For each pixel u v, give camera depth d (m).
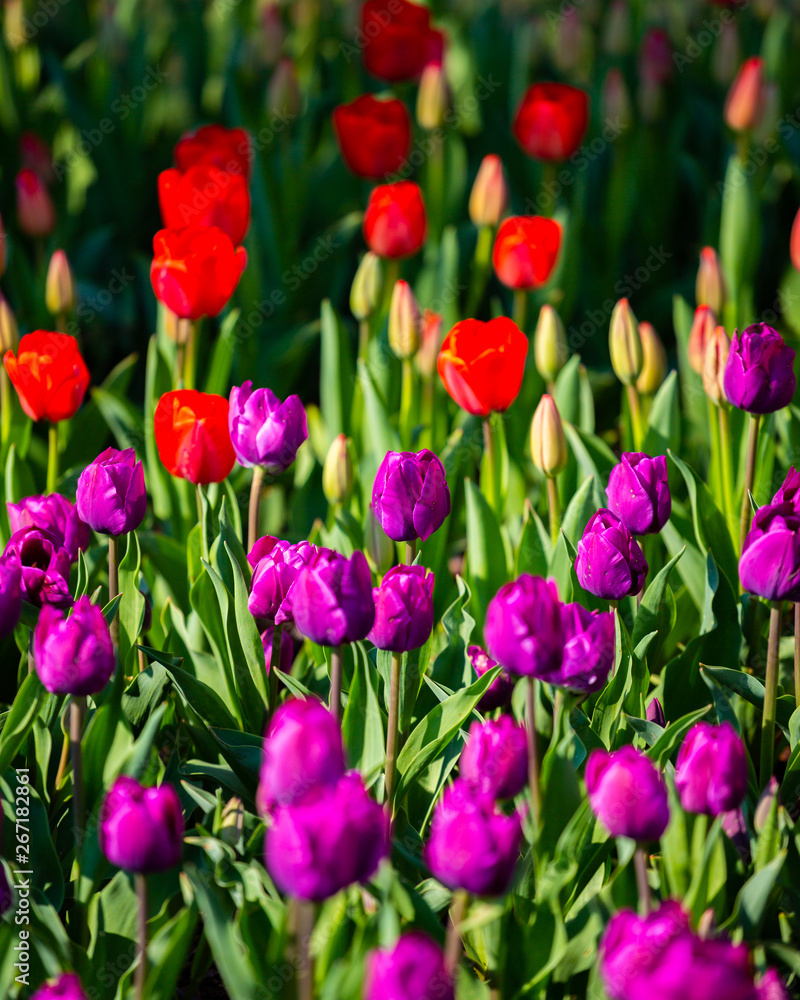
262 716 2.82
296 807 2.52
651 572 3.02
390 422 3.14
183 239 2.95
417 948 2.51
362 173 3.37
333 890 2.52
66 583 2.77
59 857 2.75
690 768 2.64
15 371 2.90
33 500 2.82
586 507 2.92
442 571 3.02
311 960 2.62
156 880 2.69
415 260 4.02
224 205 3.05
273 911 2.65
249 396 2.82
